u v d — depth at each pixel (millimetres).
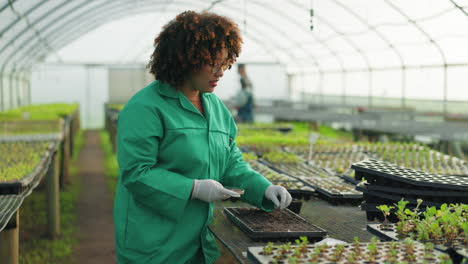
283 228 2695
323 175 4980
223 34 2420
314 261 2031
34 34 15852
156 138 2447
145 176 2355
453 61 12789
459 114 13688
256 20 18375
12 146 7551
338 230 2920
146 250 2469
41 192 9727
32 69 23766
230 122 2906
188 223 2570
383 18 12719
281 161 6152
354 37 15352
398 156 6617
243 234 2764
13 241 3973
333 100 25078
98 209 9109
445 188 2842
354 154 7109
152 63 2529
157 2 19047
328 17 14609
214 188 2393
